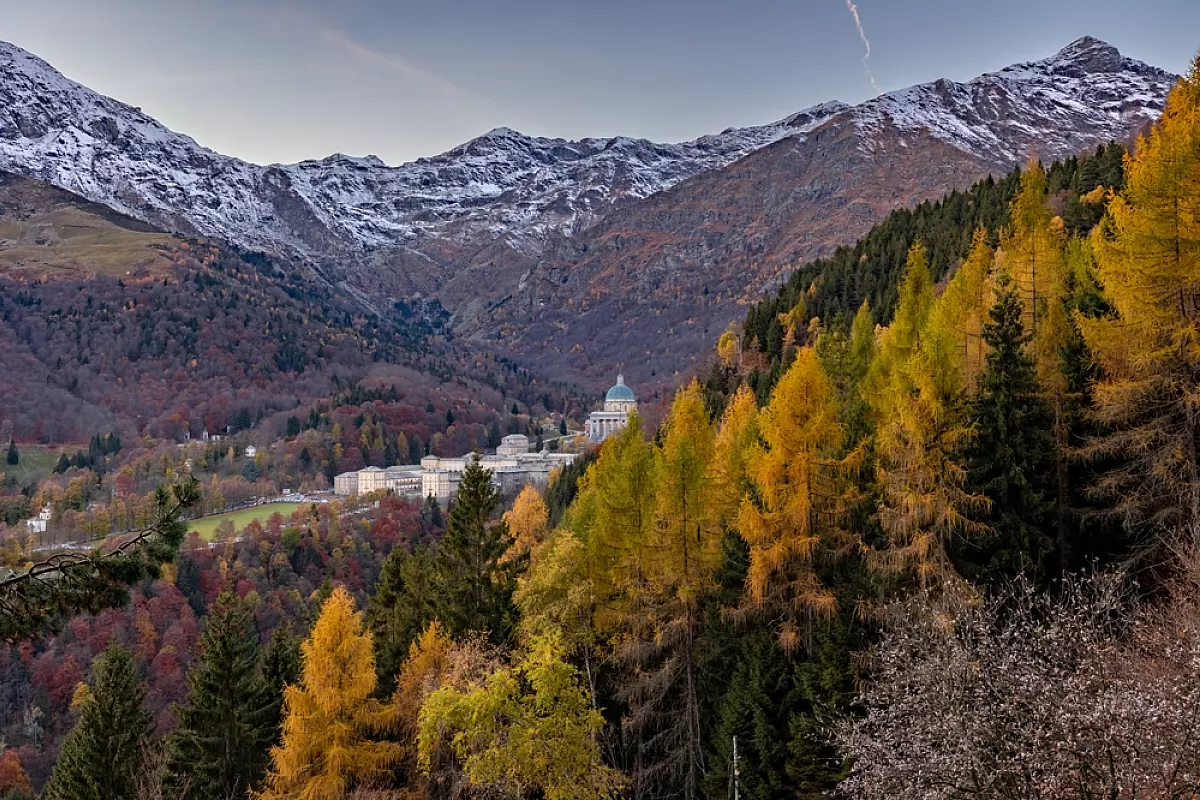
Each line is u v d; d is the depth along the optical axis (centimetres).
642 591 3241
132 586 1041
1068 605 2041
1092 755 1403
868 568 2769
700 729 3088
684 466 3072
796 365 2936
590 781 2450
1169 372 2567
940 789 1520
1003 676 1572
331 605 3203
